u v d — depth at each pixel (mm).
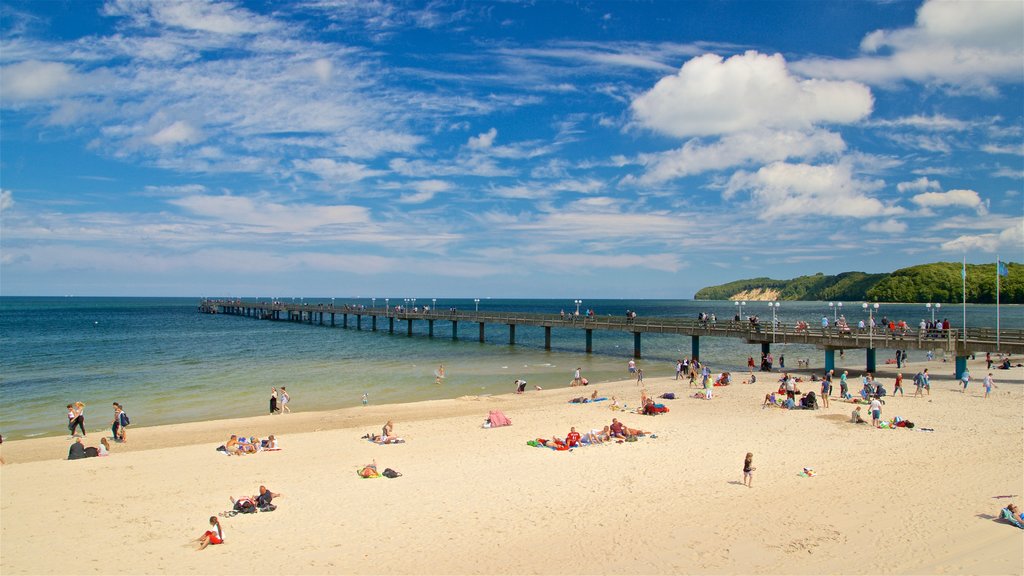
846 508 15359
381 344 67438
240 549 13570
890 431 23219
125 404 32969
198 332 87062
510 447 21797
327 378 41844
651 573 12141
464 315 71500
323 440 23328
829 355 38219
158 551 13523
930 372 39469
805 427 24125
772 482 17516
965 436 22203
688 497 16359
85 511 16000
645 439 22594
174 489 17719
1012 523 14039
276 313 124000
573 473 18594
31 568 12703
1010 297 169250
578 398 31891
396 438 22828
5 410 31609
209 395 35500
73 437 24969
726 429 24016
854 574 11969
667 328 48812
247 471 19406
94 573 12469
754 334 42031
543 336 81125
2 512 15930
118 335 81688
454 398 33844
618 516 15109
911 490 16562
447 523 14859
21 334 83875
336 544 13781
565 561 12734
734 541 13531
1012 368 40812
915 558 12562
